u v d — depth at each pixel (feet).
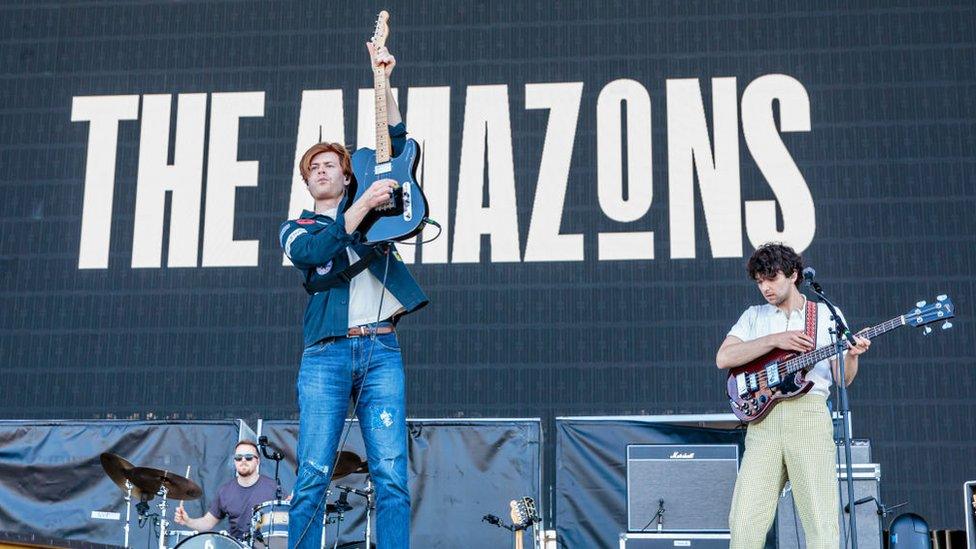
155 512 23.80
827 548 15.39
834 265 26.58
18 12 29.78
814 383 16.03
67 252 28.14
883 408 25.57
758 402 16.21
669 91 28.19
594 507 23.09
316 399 13.15
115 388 27.14
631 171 27.78
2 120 29.09
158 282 27.86
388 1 29.30
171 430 24.11
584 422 23.47
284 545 20.54
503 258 27.43
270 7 29.53
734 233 27.14
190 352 27.30
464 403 26.50
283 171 28.53
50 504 23.65
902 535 21.99
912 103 27.43
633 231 27.37
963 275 26.25
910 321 16.07
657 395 26.25
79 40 29.60
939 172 26.96
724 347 16.76
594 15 28.78
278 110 28.91
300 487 12.98
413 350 26.89
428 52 28.89
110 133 28.96
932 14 27.86
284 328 27.40
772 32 28.25
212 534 16.94
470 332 26.94
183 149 28.78
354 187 13.88
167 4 29.71
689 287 26.91
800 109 27.73
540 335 26.84
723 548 21.01
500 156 28.12
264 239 28.09
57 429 24.04
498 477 23.40
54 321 27.66
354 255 13.46
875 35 27.91
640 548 21.13
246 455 23.49
